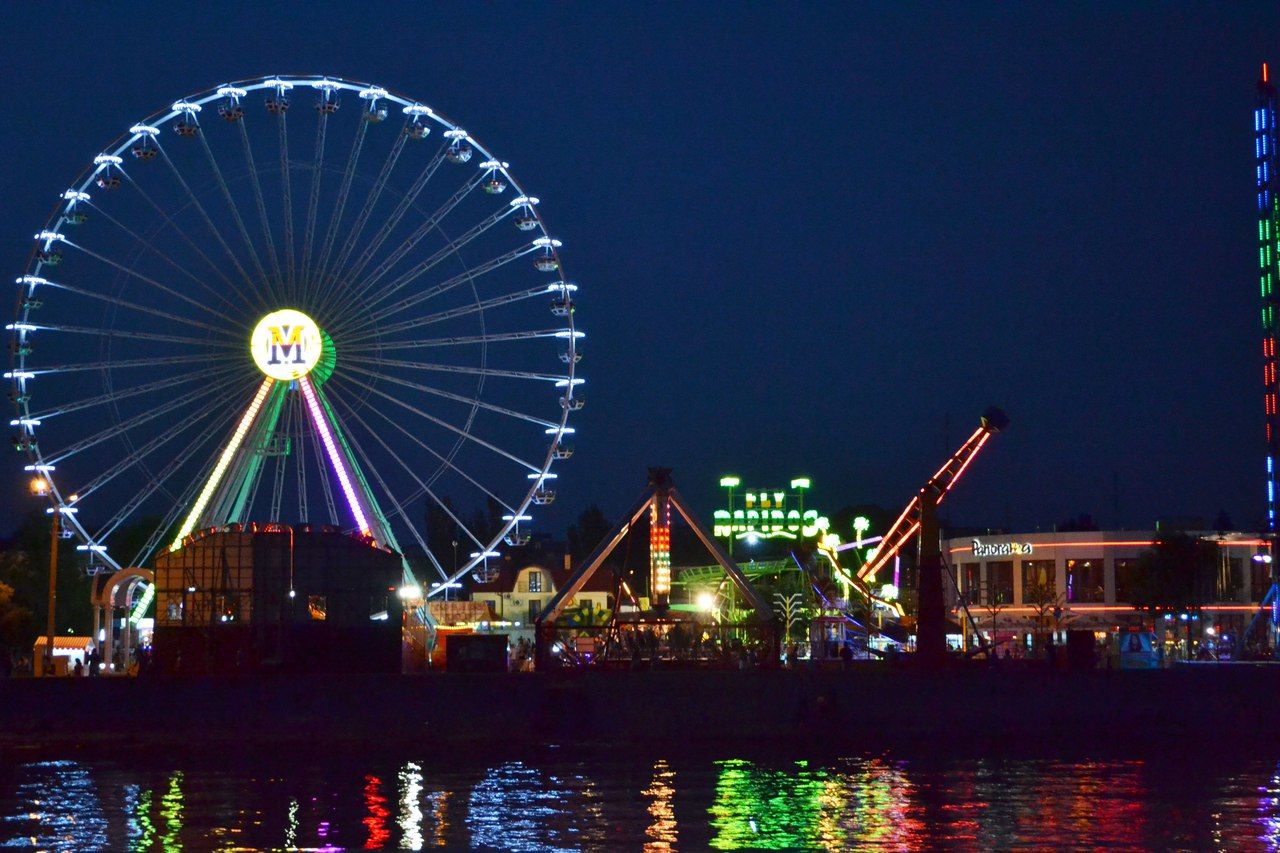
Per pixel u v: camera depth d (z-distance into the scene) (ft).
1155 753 218.18
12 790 179.42
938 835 147.13
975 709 240.94
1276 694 243.19
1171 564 406.00
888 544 315.78
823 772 195.62
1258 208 323.16
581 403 290.97
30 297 279.08
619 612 271.28
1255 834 147.43
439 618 452.76
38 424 276.41
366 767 201.67
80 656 331.98
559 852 138.62
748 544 430.61
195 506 268.62
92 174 284.00
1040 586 398.01
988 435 263.90
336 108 285.84
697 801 169.17
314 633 262.47
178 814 160.66
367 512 271.08
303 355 268.00
